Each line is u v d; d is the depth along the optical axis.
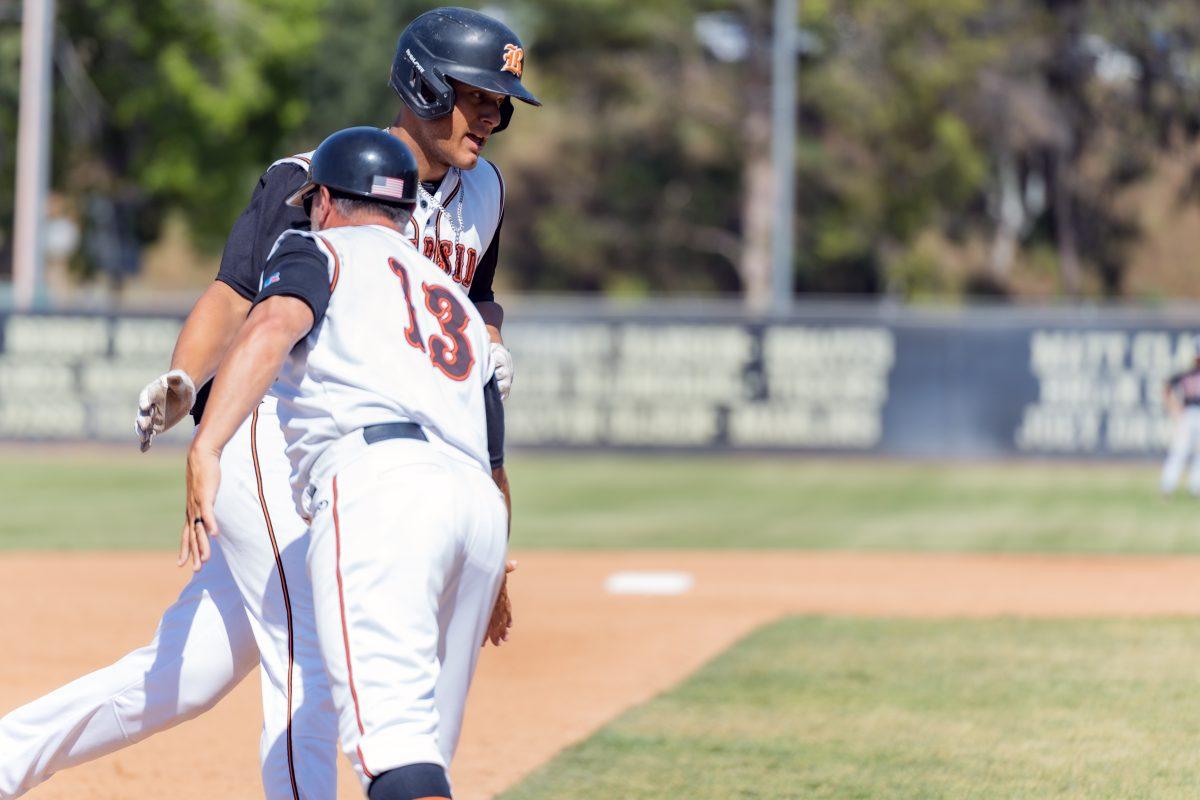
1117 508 55.19
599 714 20.95
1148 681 23.12
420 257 11.55
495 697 22.22
